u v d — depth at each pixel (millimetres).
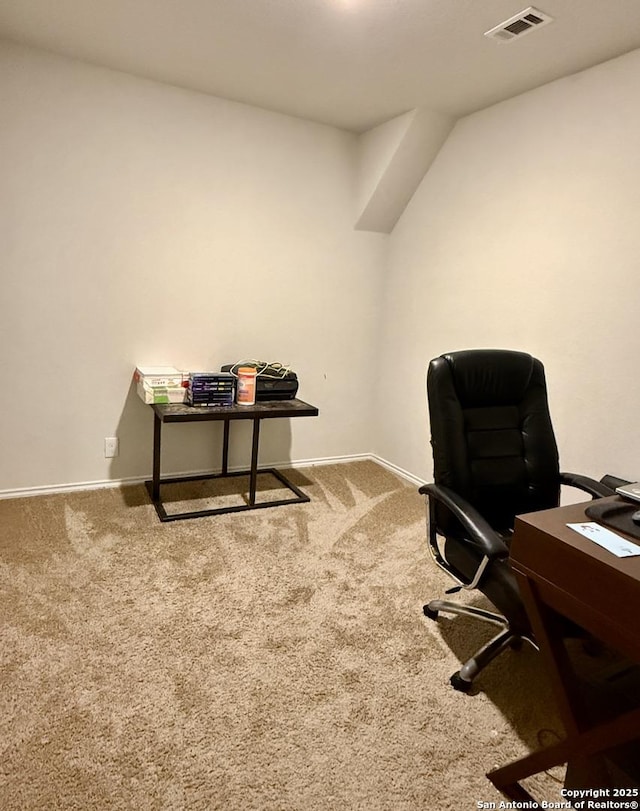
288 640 1753
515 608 1414
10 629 1703
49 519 2492
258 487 3096
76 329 2674
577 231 2260
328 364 3480
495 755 1358
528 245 2496
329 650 1718
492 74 2283
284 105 2814
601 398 2211
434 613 1913
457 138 2879
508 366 1815
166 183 2725
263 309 3158
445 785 1269
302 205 3133
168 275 2838
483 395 1791
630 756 1128
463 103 2639
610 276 2137
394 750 1354
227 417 2570
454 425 1708
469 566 1572
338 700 1510
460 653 1746
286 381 2977
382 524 2693
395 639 1795
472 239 2818
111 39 2168
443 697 1547
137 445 2969
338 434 3641
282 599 1984
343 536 2535
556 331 2387
